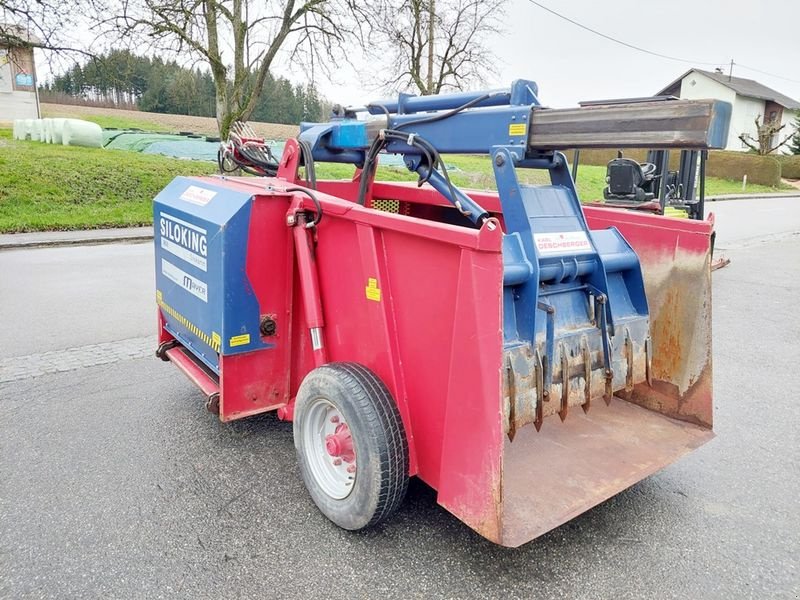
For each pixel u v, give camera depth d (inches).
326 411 118.1
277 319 134.5
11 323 241.8
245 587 99.3
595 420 135.6
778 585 103.2
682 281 131.9
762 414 174.6
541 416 109.1
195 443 148.6
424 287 100.3
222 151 182.4
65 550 107.3
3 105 1107.3
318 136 153.9
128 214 531.5
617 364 123.9
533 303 105.7
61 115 1310.3
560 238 115.3
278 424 159.9
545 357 110.3
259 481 132.0
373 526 115.7
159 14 586.9
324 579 101.7
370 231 107.8
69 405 168.6
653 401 140.3
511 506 102.2
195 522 116.6
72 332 232.4
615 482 111.0
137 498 124.4
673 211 344.5
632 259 129.1
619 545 112.7
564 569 105.6
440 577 102.7
